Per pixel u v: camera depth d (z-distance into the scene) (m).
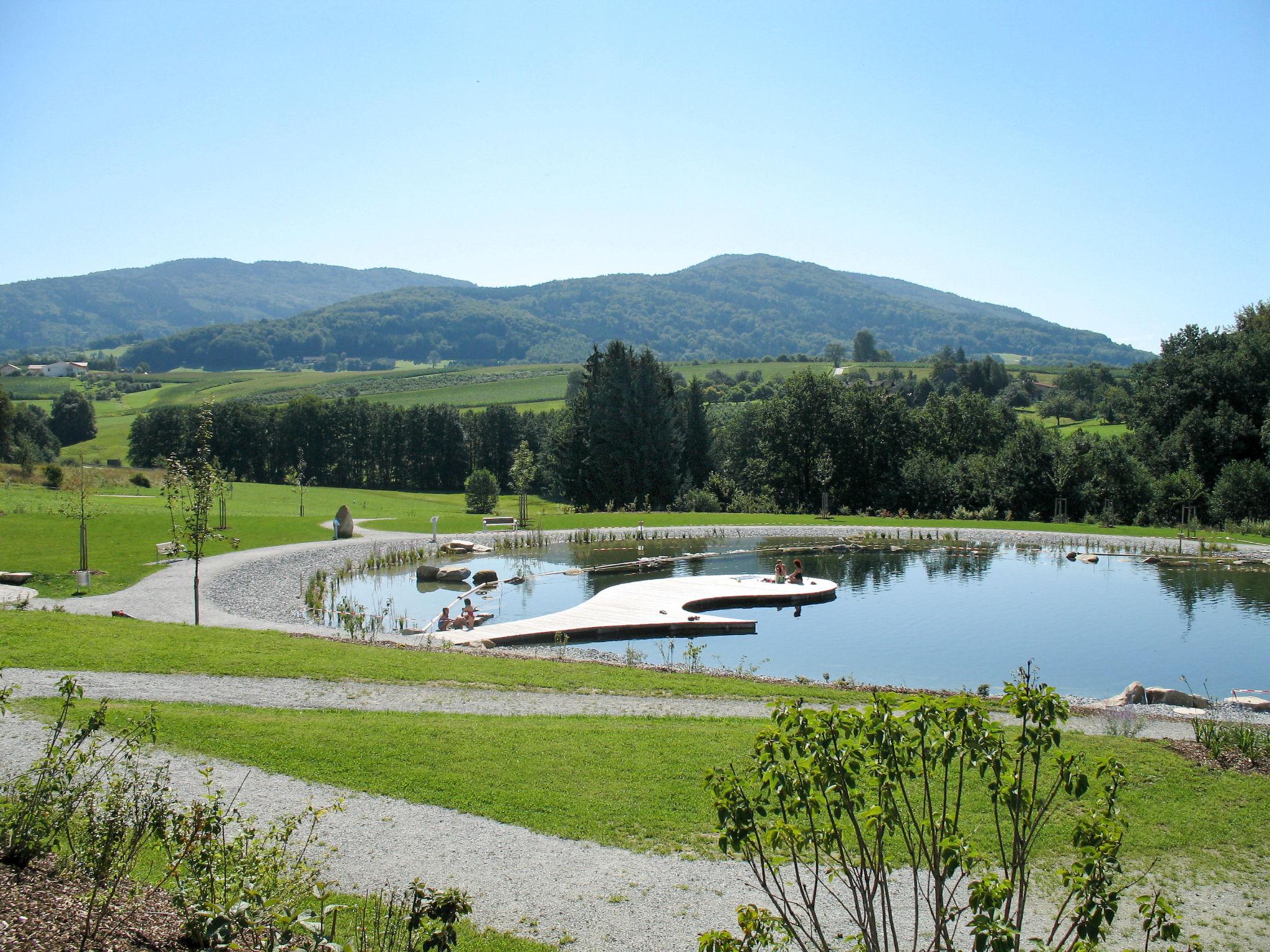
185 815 7.59
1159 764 13.63
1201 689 20.77
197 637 19.69
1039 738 6.22
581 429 72.19
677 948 8.41
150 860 8.80
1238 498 50.88
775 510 66.75
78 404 115.31
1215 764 13.80
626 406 69.25
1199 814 12.05
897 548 44.78
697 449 78.19
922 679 21.38
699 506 65.94
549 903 9.15
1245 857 11.05
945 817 6.38
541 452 94.50
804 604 30.50
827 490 69.88
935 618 28.25
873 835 10.77
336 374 198.75
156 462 96.12
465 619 25.59
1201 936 9.31
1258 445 56.12
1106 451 56.25
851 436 69.94
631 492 69.62
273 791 11.36
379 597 31.77
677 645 24.61
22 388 154.75
